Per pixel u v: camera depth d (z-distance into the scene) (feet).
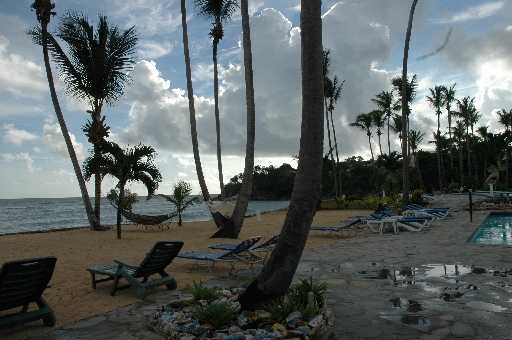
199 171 53.52
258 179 317.01
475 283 18.97
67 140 57.77
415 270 22.52
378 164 175.73
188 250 34.88
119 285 21.53
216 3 58.44
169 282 19.92
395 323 13.76
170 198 61.87
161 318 14.20
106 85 54.80
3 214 167.32
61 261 29.89
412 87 97.86
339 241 37.35
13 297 13.87
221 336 12.37
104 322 14.92
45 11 54.44
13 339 13.35
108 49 54.39
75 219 127.75
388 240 36.42
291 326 13.05
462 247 30.27
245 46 43.45
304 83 14.73
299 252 14.84
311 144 14.58
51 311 14.73
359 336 12.66
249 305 15.08
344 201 96.53
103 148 46.60
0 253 35.06
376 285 19.38
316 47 14.69
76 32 52.34
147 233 52.08
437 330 12.96
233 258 25.55
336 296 17.67
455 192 143.13
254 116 43.65
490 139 155.12
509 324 13.30
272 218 73.82
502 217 58.29
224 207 46.03
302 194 14.69
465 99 168.25
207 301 16.40
